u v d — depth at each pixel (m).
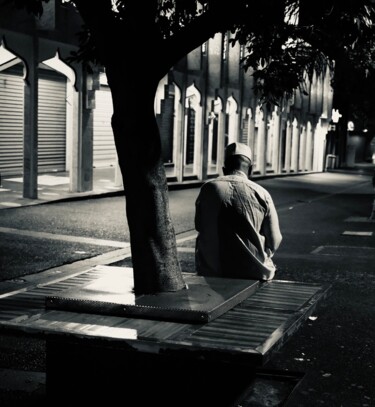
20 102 19.00
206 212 4.96
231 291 4.00
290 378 5.11
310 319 6.91
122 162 3.99
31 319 3.62
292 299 4.10
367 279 9.13
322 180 33.34
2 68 16.30
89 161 17.67
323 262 10.40
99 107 23.92
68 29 16.28
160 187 4.01
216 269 4.93
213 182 5.02
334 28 5.60
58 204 15.82
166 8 5.66
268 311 3.81
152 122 3.97
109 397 3.95
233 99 26.42
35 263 9.40
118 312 3.70
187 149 30.08
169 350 3.26
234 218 4.89
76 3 3.99
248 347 3.18
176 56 3.98
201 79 23.59
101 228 12.84
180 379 3.82
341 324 6.78
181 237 12.67
